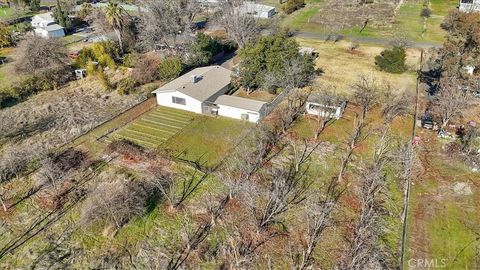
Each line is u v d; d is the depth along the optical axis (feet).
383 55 174.60
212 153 117.29
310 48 200.95
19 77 163.32
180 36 209.67
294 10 288.10
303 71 151.53
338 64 183.32
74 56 189.57
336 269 78.84
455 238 87.04
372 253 81.00
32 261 82.28
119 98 152.97
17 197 99.76
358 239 81.87
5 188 102.83
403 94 152.05
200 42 190.29
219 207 95.61
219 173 107.76
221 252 83.82
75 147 120.37
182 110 142.31
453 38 149.48
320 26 246.27
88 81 167.84
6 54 198.29
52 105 146.61
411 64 181.47
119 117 138.31
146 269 80.33
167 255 83.30
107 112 142.00
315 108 137.28
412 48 202.59
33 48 163.02
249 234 88.02
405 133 126.72
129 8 282.97
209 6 271.69
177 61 165.48
